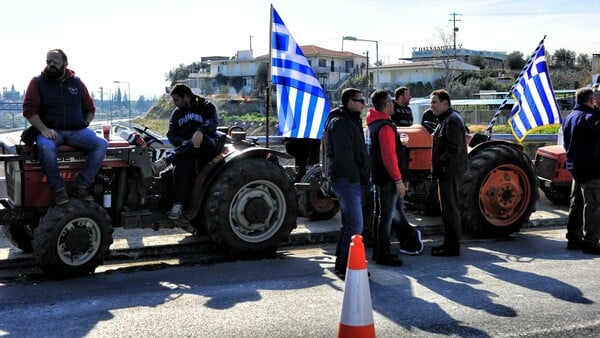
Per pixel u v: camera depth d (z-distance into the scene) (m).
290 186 6.63
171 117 6.78
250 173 6.39
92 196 6.02
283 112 8.26
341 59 82.75
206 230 6.65
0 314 4.68
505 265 6.18
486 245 7.19
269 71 8.18
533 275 5.78
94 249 5.77
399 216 6.68
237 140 6.91
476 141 8.00
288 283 5.55
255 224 6.49
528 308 4.80
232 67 89.25
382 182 6.07
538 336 4.22
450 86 56.94
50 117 5.66
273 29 8.19
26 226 6.36
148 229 7.57
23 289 5.41
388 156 5.86
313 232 7.50
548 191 9.47
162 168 6.29
